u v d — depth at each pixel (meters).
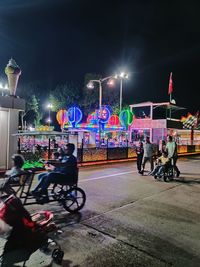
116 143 25.30
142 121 33.78
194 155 28.12
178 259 4.22
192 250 4.57
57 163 6.23
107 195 8.11
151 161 12.46
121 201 7.47
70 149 6.44
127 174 12.46
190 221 6.00
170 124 32.25
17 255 3.55
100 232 5.14
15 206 3.56
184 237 5.10
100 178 11.11
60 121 28.02
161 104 32.56
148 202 7.50
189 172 14.05
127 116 26.36
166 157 11.29
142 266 3.95
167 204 7.37
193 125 35.81
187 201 7.79
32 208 6.42
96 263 3.97
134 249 4.49
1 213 3.50
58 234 4.96
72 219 5.82
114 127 31.52
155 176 11.34
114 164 16.80
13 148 11.84
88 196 7.86
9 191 5.59
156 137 32.44
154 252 4.42
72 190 6.35
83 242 4.67
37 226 3.77
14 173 5.62
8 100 11.43
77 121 26.23
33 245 3.64
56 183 6.05
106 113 24.80
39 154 13.38
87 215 6.12
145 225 5.63
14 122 11.90
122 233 5.14
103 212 6.40
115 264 3.97
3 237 3.55
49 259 3.94
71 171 6.28
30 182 5.81
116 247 4.54
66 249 4.38
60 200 6.12
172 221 5.95
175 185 10.18
